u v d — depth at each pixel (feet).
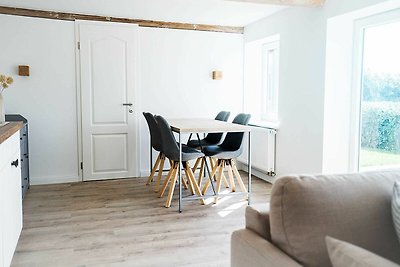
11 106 15.06
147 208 12.34
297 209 3.99
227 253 8.80
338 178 4.31
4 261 6.64
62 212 11.84
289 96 14.44
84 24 15.65
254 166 16.90
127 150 16.84
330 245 3.33
